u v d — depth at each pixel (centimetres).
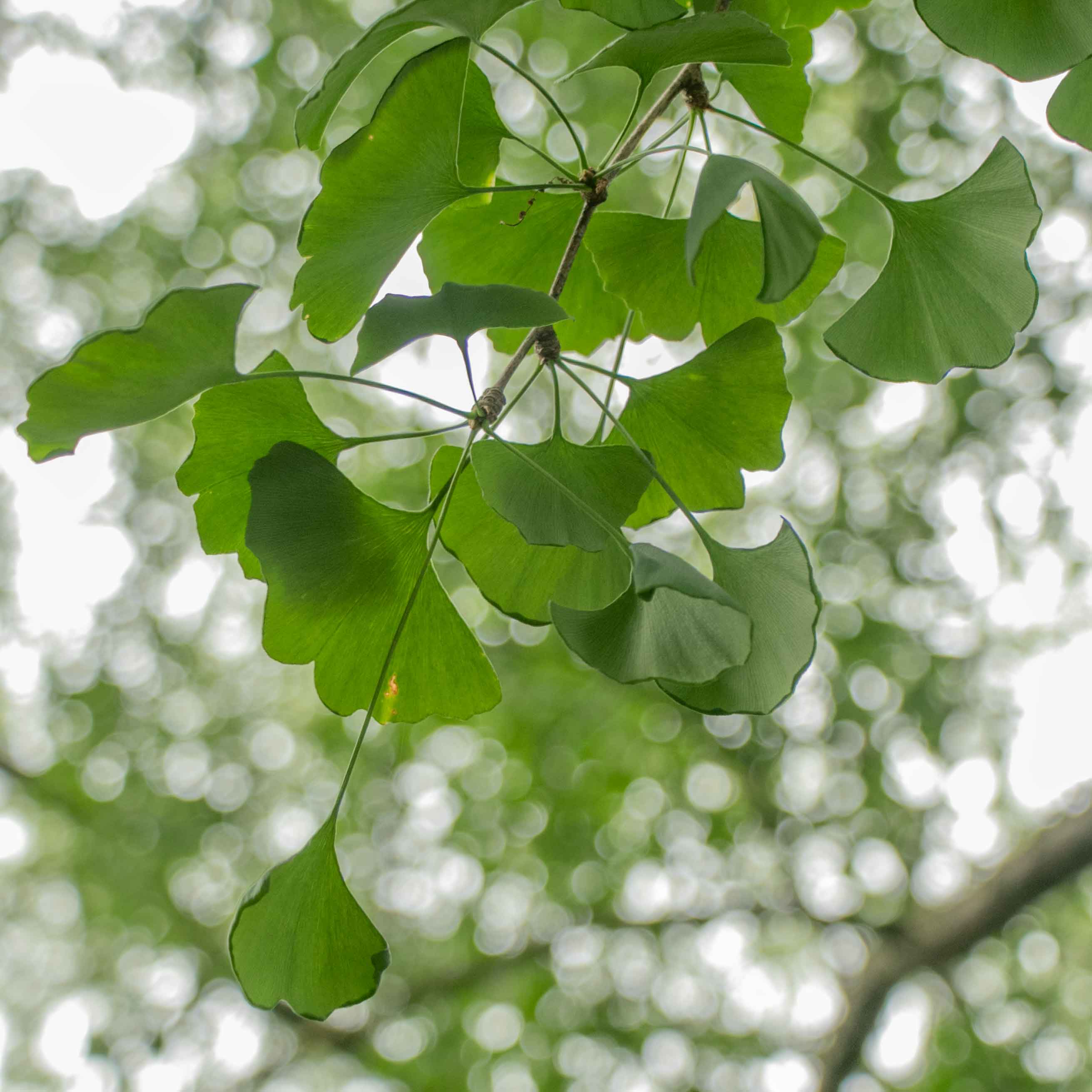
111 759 850
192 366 91
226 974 814
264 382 106
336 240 105
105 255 825
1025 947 865
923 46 689
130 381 90
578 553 115
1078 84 115
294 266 812
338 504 108
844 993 796
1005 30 103
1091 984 866
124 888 819
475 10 96
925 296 111
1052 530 750
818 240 82
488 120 123
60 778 845
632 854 854
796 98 140
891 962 681
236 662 871
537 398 766
